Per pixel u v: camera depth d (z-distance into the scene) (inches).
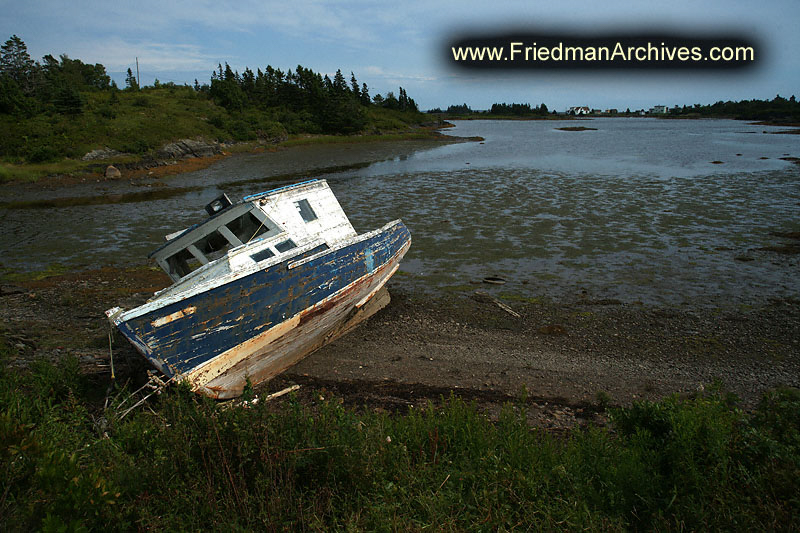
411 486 173.6
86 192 1083.3
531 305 430.0
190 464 169.2
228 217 327.6
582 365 321.7
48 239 679.1
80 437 202.4
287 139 2294.5
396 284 488.1
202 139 1754.4
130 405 250.1
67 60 3225.9
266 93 2871.6
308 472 171.5
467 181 1112.8
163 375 260.4
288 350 315.6
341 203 893.8
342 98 2815.0
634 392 287.1
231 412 188.9
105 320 400.2
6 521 135.3
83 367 306.7
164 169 1403.8
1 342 330.3
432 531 151.1
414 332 377.4
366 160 1616.6
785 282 470.0
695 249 577.9
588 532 151.5
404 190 1018.1
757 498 159.2
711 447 178.7
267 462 166.4
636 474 172.6
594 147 1916.8
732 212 757.9
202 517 153.0
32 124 1477.6
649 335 368.2
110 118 1723.7
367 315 408.2
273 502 152.9
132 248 634.2
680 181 1048.8
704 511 158.2
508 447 195.0
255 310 279.6
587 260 548.7
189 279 304.8
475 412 228.8
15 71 2290.8
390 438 198.1
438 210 817.5
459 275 509.7
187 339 255.4
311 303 312.5
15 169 1215.6
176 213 852.0
